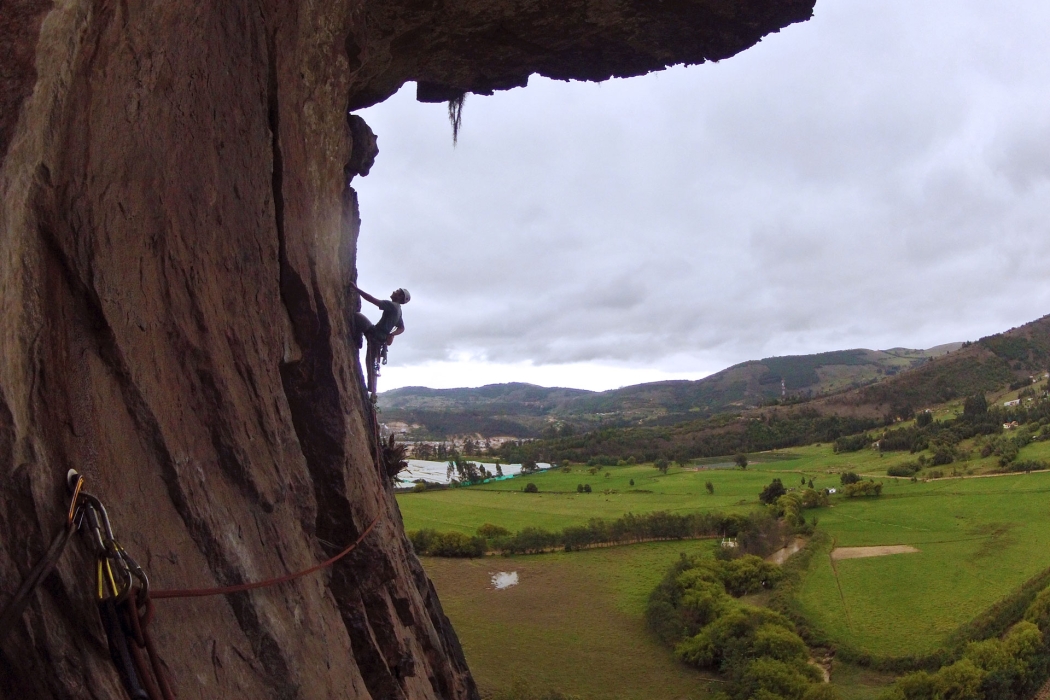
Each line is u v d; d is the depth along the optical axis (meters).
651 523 73.44
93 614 3.32
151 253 4.35
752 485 103.88
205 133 4.97
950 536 69.12
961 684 36.53
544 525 78.06
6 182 3.26
